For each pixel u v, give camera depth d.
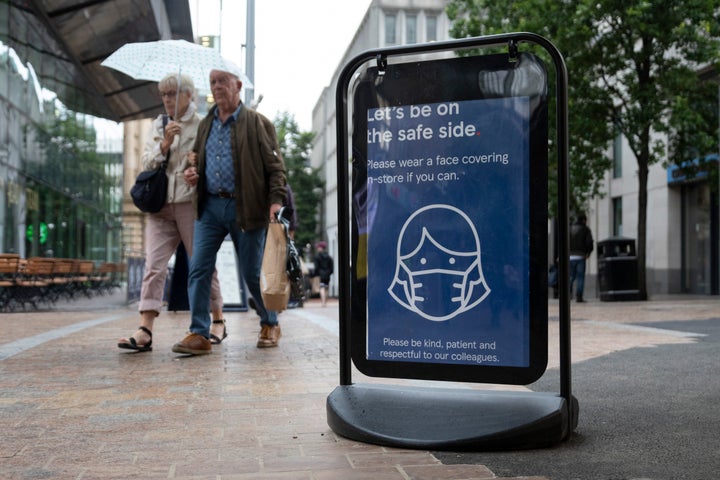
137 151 56.44
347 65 3.48
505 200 3.25
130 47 7.11
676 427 3.37
